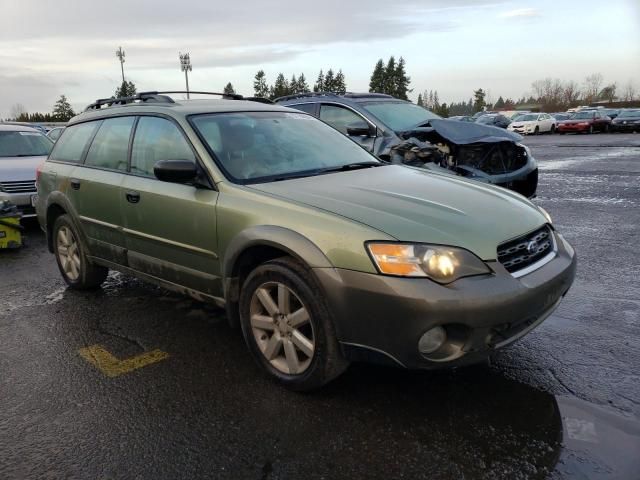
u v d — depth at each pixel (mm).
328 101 8109
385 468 2500
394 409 2957
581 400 2990
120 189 4148
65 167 4957
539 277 2898
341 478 2449
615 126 34469
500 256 2836
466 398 3043
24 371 3551
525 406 2949
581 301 4438
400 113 8078
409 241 2701
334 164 4008
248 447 2684
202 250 3539
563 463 2482
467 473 2447
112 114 4598
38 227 8523
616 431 2705
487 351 2754
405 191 3369
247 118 4121
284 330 3129
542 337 3773
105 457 2645
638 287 4758
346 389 3168
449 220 2916
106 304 4754
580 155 18641
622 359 3436
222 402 3096
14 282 5539
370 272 2689
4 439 2809
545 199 9609
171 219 3711
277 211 3107
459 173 7051
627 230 6996
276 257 3252
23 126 9781
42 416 3014
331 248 2812
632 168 14133
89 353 3787
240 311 3359
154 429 2861
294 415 2936
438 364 2703
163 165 3373
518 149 7629
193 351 3768
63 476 2518
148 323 4289
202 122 3877
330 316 2865
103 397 3197
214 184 3492
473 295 2615
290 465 2545
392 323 2666
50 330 4211
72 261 5102
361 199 3145
